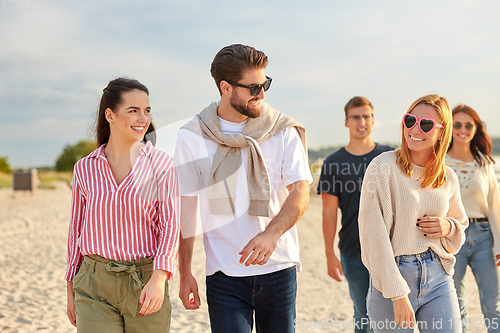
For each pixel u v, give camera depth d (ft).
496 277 11.21
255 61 7.73
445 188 8.09
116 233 7.34
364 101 11.91
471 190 11.36
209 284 8.07
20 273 20.98
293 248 8.17
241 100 7.81
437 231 7.77
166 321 7.54
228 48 7.93
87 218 7.41
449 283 7.97
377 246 7.70
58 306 16.24
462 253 11.30
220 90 8.11
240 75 7.71
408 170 7.86
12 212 46.70
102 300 7.32
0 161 205.57
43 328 13.96
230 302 7.88
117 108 7.45
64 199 64.28
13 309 15.65
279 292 7.93
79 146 234.79
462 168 11.48
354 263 11.59
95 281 7.31
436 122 7.63
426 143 7.64
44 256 25.11
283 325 7.98
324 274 23.06
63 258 24.64
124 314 7.36
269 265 7.89
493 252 11.36
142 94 7.57
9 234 32.71
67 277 7.77
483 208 11.46
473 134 11.50
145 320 7.36
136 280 7.27
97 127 7.89
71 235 7.75
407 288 7.48
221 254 8.00
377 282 7.70
